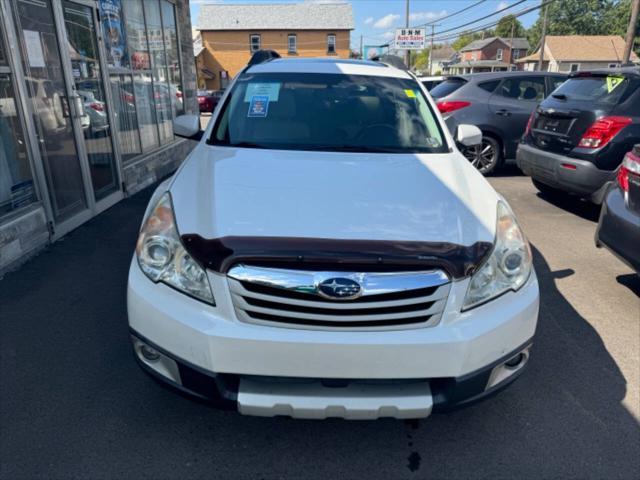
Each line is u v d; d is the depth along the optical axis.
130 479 2.06
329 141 3.04
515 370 2.20
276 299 1.90
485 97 7.75
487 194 2.52
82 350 2.92
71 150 4.98
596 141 5.04
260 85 3.44
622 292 3.87
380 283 1.90
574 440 2.33
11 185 4.10
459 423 2.44
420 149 3.04
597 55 54.19
